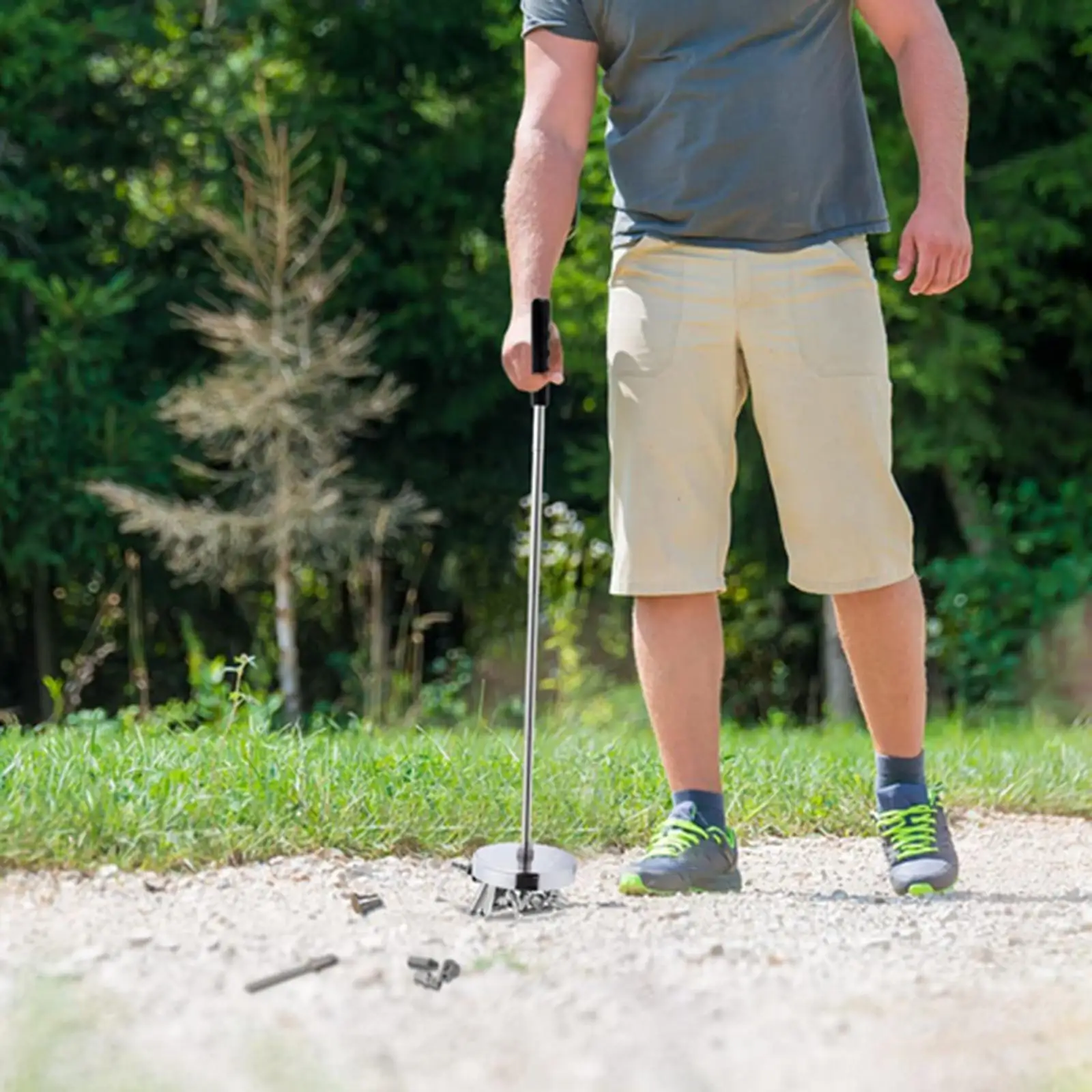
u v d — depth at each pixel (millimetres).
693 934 4594
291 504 19234
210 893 5234
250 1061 3258
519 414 22438
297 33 21562
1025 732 13898
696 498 5594
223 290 21422
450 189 21250
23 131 19828
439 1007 3695
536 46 5746
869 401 5555
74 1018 3539
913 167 16703
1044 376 18938
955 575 18359
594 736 10336
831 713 19188
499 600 22625
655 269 5586
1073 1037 3471
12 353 20016
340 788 6352
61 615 21797
